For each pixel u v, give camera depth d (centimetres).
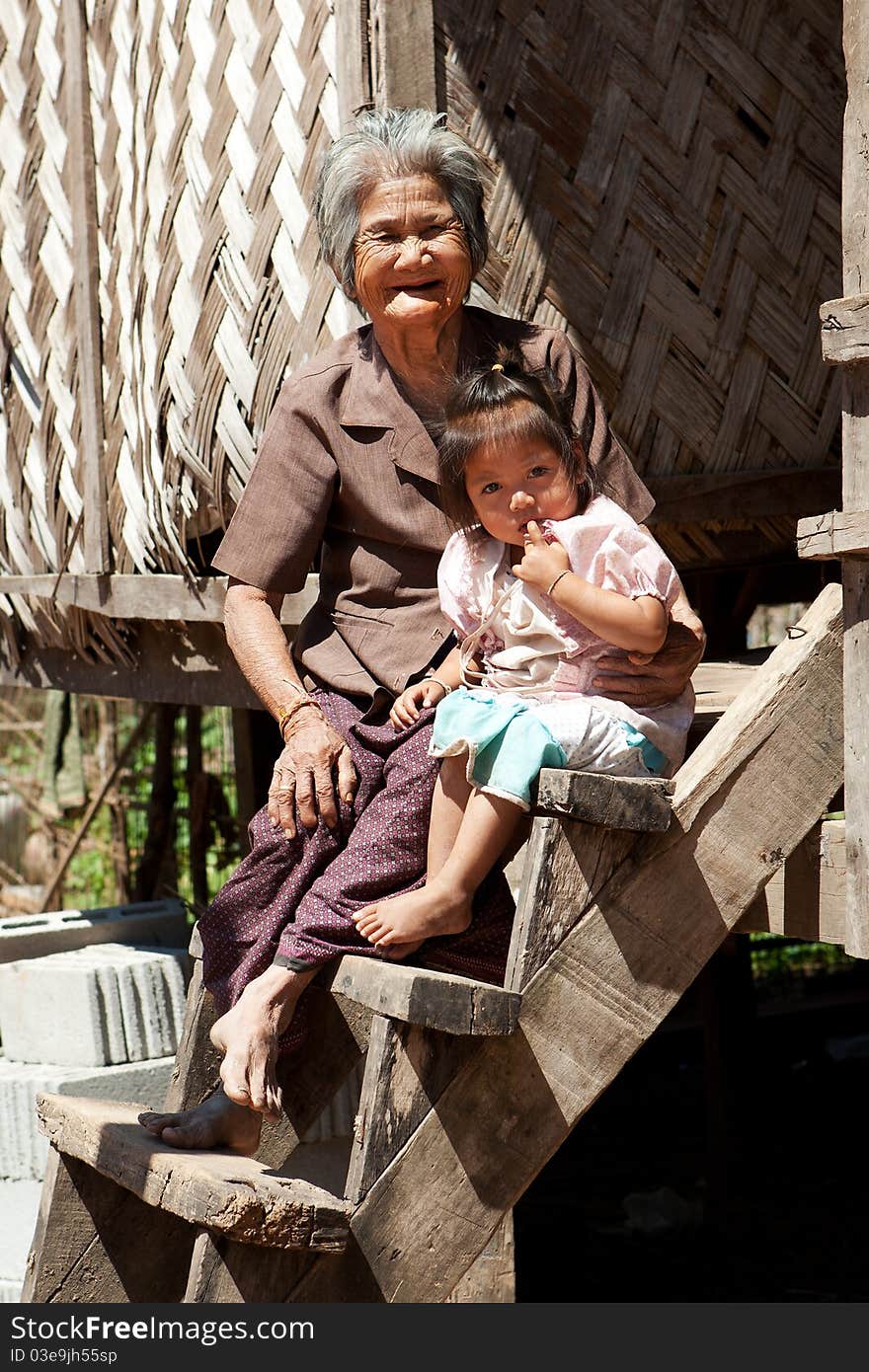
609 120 383
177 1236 276
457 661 268
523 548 256
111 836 1002
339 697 277
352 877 251
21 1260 414
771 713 250
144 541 414
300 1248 218
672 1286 536
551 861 234
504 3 365
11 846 1216
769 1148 696
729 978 613
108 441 430
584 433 286
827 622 255
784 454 417
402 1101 227
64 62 448
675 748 258
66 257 454
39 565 475
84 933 500
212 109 372
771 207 407
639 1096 795
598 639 250
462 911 241
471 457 252
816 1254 565
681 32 392
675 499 400
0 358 485
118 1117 263
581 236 381
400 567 277
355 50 333
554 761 240
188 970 463
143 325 399
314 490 277
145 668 462
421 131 268
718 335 403
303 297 347
